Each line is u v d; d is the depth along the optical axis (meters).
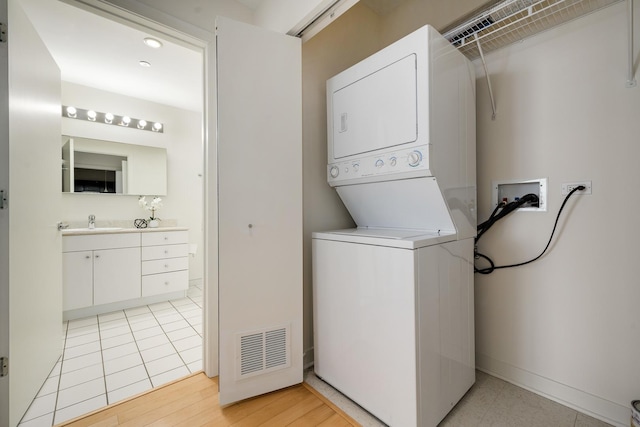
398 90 1.41
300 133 1.72
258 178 1.59
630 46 1.30
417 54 1.33
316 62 1.98
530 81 1.62
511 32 1.58
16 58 1.43
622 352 1.36
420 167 1.32
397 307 1.29
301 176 1.72
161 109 3.87
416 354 1.23
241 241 1.55
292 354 1.69
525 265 1.66
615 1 1.35
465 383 1.59
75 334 2.50
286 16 1.67
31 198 1.58
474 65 1.84
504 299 1.74
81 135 3.30
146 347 2.26
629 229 1.33
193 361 2.04
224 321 1.51
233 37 1.52
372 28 2.30
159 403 1.56
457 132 1.51
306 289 1.96
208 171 1.81
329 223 2.08
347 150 1.71
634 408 1.25
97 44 2.43
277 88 1.64
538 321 1.61
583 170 1.45
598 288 1.42
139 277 3.20
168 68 2.87
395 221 1.77
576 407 1.48
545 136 1.57
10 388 1.36
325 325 1.71
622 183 1.35
